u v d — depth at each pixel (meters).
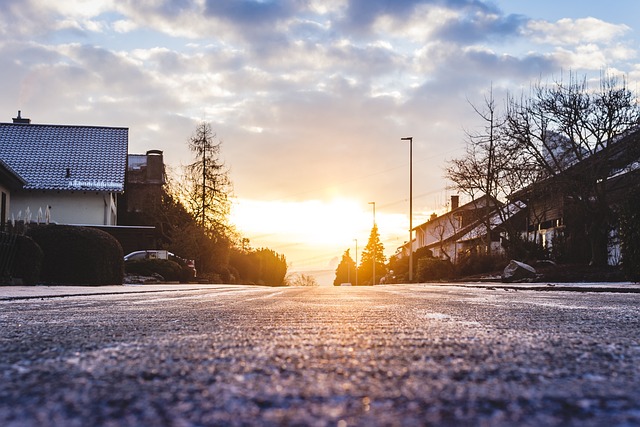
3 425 1.34
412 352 2.70
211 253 44.62
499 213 36.72
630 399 1.65
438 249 69.00
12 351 2.80
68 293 10.91
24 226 19.88
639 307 6.89
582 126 27.48
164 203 44.34
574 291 14.37
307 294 12.49
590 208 26.67
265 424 1.35
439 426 1.33
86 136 42.88
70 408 1.53
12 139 41.66
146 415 1.44
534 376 2.05
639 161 28.27
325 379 1.99
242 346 2.96
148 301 8.70
